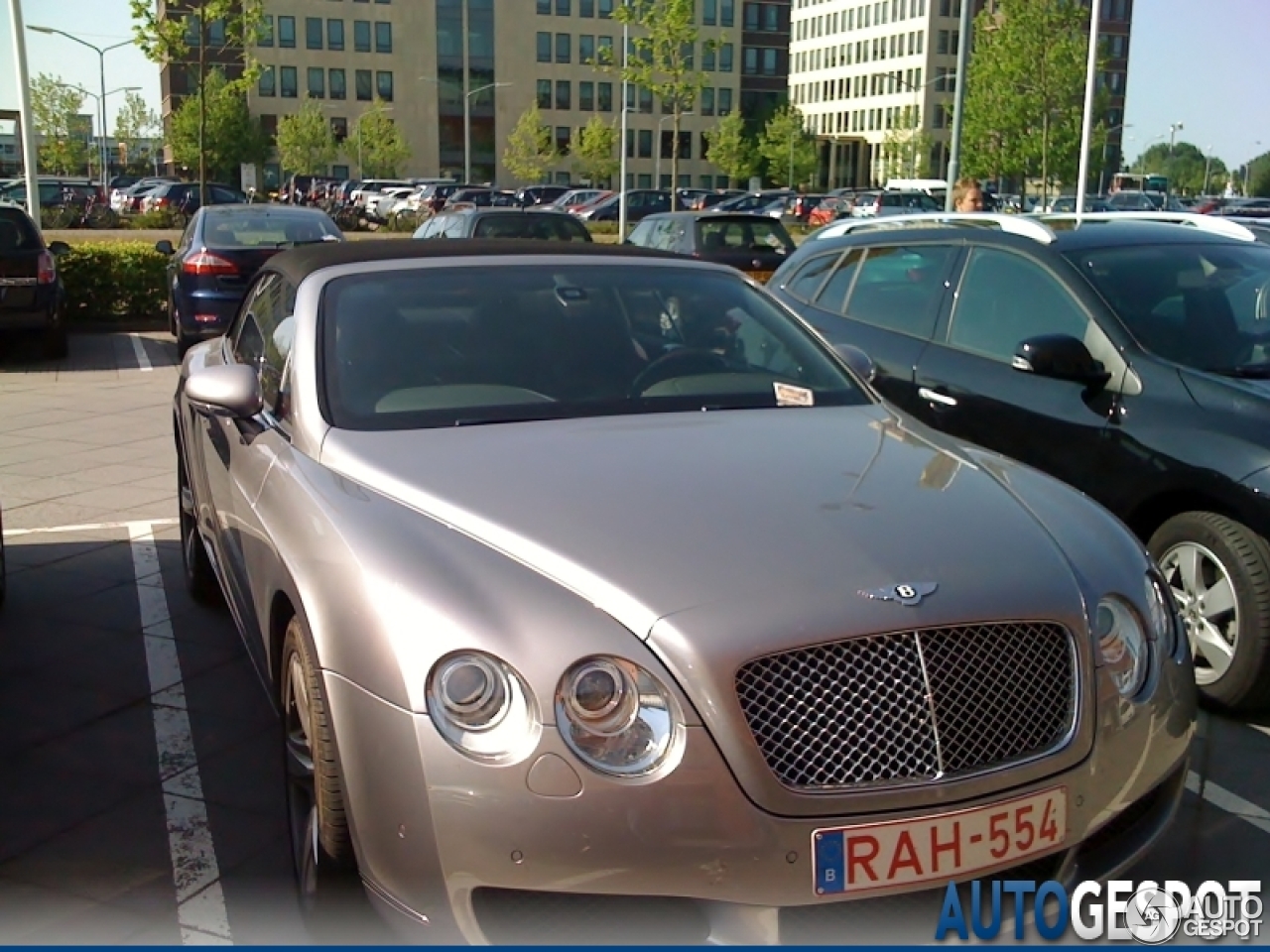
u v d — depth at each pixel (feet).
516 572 8.86
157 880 11.26
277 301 14.35
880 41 384.68
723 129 278.46
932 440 12.19
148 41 78.54
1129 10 293.23
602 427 11.59
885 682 8.45
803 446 11.37
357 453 10.85
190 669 16.07
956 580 8.96
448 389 12.06
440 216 63.57
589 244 15.21
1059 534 10.03
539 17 306.35
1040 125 128.36
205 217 44.80
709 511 9.64
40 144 245.04
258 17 84.58
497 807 8.04
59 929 10.47
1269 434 14.39
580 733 8.13
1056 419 16.62
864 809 8.25
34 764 13.48
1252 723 14.79
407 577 8.81
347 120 295.69
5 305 42.42
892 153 307.78
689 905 8.18
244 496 12.15
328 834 9.07
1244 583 14.30
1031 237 18.39
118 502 24.45
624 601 8.55
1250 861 11.52
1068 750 8.84
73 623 17.70
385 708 8.39
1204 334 16.47
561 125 312.71
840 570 8.90
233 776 13.23
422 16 297.33
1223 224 19.98
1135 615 9.66
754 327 14.07
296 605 9.56
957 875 8.43
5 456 28.55
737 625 8.37
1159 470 15.25
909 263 20.26
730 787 8.09
